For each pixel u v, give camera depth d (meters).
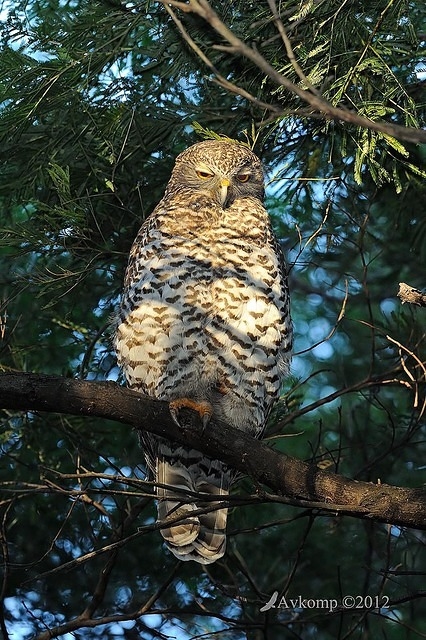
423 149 12.69
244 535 12.94
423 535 13.06
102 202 11.53
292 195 11.84
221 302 10.34
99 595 10.89
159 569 12.85
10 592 12.63
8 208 11.24
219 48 5.93
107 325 11.81
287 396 12.07
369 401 12.09
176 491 8.16
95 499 12.73
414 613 12.51
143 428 9.08
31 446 12.43
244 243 10.51
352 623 12.18
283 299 10.59
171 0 5.93
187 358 10.41
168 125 11.16
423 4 10.30
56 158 10.92
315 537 13.16
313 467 8.85
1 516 12.20
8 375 8.78
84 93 10.61
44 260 11.84
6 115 10.23
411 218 12.55
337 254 14.20
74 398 8.81
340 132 10.31
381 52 9.45
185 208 10.66
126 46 10.42
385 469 12.88
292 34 9.67
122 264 12.17
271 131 10.41
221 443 9.00
